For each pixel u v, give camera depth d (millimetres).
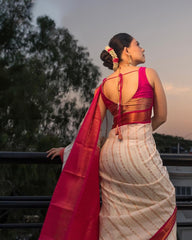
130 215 1562
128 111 1627
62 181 1613
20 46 22141
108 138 1686
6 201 1809
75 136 1707
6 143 18297
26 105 18719
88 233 1607
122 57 1774
